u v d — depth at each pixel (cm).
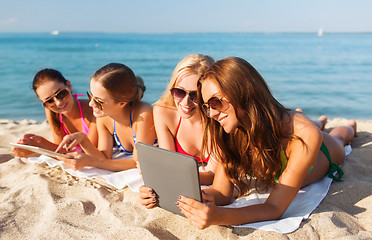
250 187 274
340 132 371
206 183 278
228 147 238
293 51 3631
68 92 315
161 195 222
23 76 1423
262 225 209
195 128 297
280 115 216
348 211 239
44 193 268
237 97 196
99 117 308
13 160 345
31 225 228
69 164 295
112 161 317
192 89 258
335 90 1111
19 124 551
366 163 327
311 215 223
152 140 322
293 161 209
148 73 1775
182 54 3269
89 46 4994
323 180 282
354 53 3269
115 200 260
